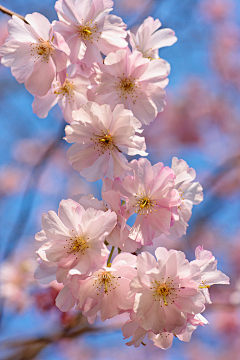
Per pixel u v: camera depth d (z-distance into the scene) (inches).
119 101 26.4
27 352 38.1
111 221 25.2
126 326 25.5
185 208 27.2
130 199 25.7
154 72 26.4
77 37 26.3
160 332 25.0
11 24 26.2
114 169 25.9
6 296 40.0
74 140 25.9
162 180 25.8
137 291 25.0
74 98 27.1
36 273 25.6
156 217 25.8
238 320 55.2
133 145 25.8
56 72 26.2
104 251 25.1
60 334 36.3
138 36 27.7
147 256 25.1
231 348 57.1
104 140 25.9
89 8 26.2
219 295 55.6
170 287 25.2
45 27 26.1
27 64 26.5
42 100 27.3
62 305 25.6
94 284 25.2
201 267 26.2
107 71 26.2
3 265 42.0
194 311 25.1
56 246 25.3
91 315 25.3
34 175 44.7
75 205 25.4
